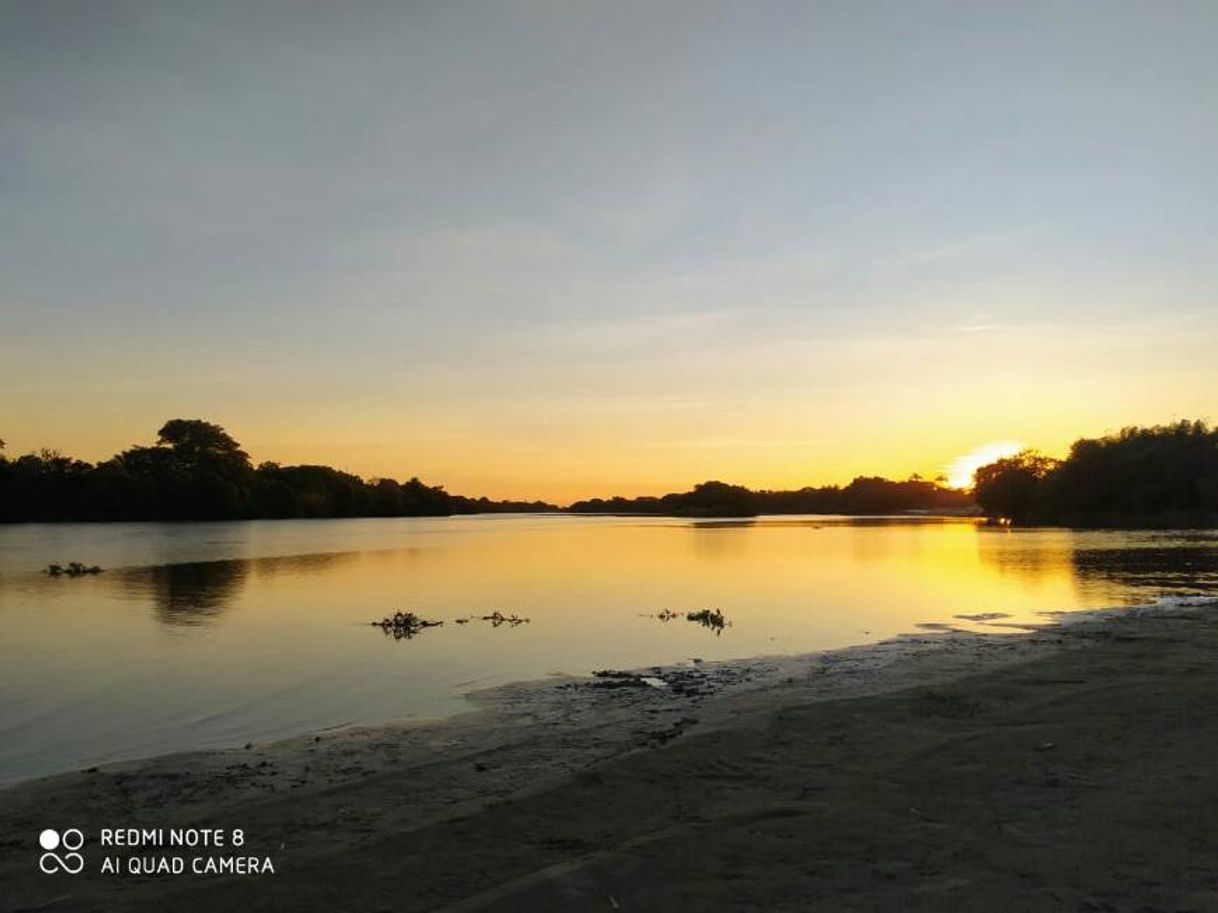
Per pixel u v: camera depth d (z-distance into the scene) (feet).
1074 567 134.51
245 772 32.68
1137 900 17.54
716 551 196.85
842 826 22.57
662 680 50.85
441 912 18.66
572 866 20.62
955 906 17.58
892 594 100.78
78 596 99.50
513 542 244.83
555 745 35.04
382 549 202.90
